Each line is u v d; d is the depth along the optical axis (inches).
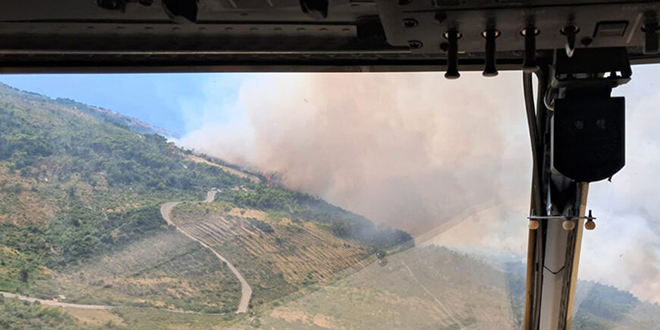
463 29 68.8
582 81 86.2
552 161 91.3
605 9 63.2
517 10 64.4
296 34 102.1
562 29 67.6
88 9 90.0
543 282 141.7
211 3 72.4
